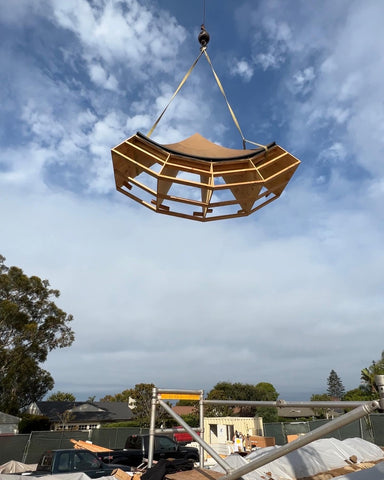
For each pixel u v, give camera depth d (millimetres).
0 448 17250
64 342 34781
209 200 4457
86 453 9148
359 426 15992
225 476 3143
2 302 32250
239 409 44906
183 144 4633
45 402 47562
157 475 4133
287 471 4730
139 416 39125
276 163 3975
